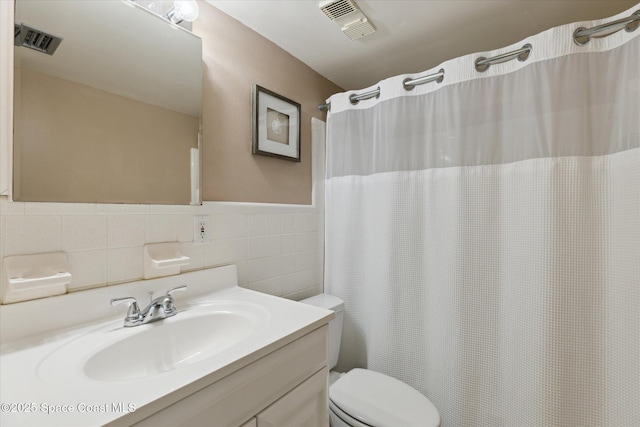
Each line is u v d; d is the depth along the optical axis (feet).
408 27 4.49
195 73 3.62
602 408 3.29
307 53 5.21
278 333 2.51
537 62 3.66
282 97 4.93
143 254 3.13
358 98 5.29
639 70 3.13
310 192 5.68
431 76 4.46
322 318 2.90
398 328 4.76
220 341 3.02
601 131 3.39
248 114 4.42
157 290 3.15
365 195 5.30
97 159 2.83
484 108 4.06
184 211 3.50
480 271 4.10
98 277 2.80
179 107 3.47
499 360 3.96
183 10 3.30
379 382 4.18
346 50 5.12
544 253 3.59
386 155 4.90
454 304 4.24
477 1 3.94
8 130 2.33
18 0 2.42
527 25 4.46
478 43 4.94
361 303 5.30
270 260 4.66
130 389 1.72
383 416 3.44
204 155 3.81
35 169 2.46
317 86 5.87
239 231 4.17
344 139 5.45
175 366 2.76
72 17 2.72
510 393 3.84
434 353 4.42
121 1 3.05
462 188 4.19
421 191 4.64
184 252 3.48
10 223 2.33
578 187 3.45
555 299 3.51
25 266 2.39
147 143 3.19
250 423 2.20
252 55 4.49
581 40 3.50
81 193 2.72
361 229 5.33
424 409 3.58
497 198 4.01
